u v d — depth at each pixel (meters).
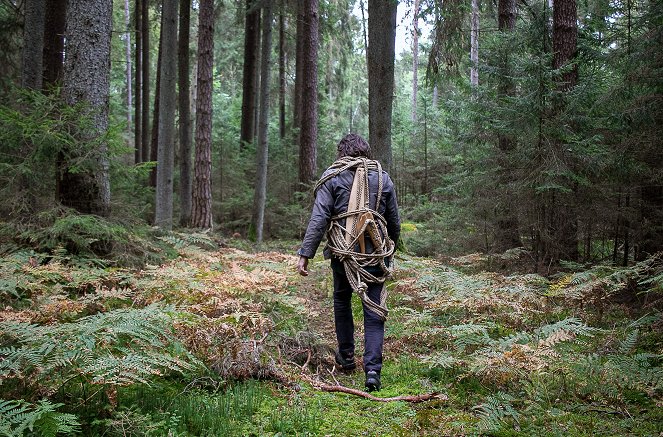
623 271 4.21
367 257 3.39
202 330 3.27
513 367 3.03
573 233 6.34
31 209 5.26
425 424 2.62
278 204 15.94
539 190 6.02
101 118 5.45
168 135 10.62
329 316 5.29
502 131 6.64
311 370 3.75
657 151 5.62
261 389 3.09
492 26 13.67
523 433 2.55
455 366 3.51
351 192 3.48
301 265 3.39
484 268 7.26
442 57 10.99
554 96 6.18
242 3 18.17
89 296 3.59
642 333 3.93
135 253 5.71
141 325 2.83
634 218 5.99
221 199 16.62
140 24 19.03
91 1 5.32
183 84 13.10
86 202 5.34
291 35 20.55
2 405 2.01
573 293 4.29
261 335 3.77
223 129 18.08
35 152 5.09
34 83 8.39
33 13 8.38
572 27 7.23
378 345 3.34
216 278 4.54
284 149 17.11
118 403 2.63
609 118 5.91
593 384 3.03
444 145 14.40
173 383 3.08
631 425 2.58
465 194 8.12
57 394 2.61
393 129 18.47
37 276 4.10
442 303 4.29
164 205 10.64
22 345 2.52
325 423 2.70
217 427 2.52
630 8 6.70
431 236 9.90
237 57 26.48
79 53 5.32
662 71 5.45
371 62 7.65
